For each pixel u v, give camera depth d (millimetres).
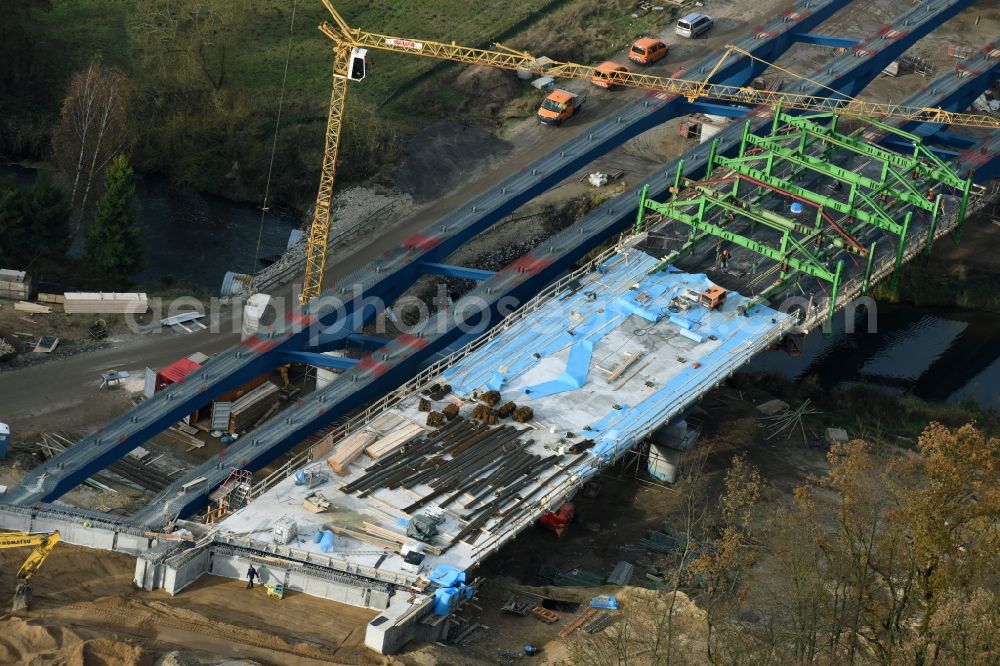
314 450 124688
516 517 121250
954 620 95000
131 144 178500
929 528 100125
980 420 157375
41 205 161500
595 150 173250
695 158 172750
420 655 106438
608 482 139125
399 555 115750
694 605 114312
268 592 112500
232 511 120562
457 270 152500
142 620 104938
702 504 136750
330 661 103188
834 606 104188
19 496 119188
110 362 147375
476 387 136250
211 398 134500
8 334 146875
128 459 135250
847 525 107250
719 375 139625
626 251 157125
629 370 139875
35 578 109625
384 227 178375
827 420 153250
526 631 113938
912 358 169000
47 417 138625
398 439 128000
